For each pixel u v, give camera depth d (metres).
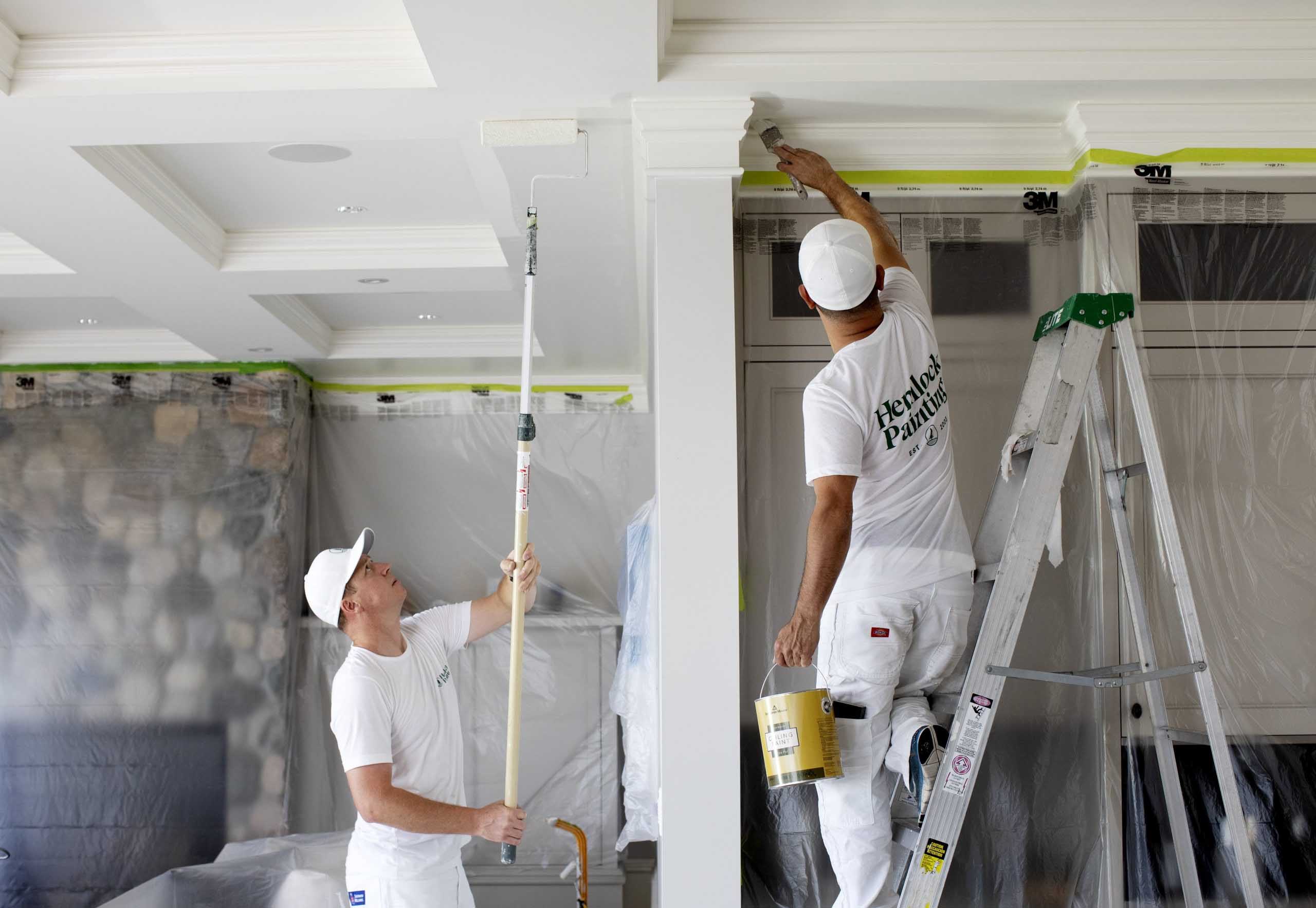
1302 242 2.67
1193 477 2.66
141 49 2.41
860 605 2.11
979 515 2.72
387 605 2.62
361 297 4.59
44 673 5.18
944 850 1.97
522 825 2.35
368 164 3.15
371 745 2.42
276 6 2.30
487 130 2.55
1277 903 2.57
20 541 5.23
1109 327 2.16
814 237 2.08
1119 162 2.66
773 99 2.53
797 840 2.60
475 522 5.77
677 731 2.40
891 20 2.41
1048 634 2.67
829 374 2.09
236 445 5.31
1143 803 2.61
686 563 2.43
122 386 5.32
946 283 2.75
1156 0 2.36
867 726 2.10
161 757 5.14
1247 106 2.61
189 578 5.23
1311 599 2.65
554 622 5.33
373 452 5.81
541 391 5.81
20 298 4.48
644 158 2.56
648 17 2.10
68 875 5.08
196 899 3.61
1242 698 2.63
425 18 2.09
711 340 2.47
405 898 2.45
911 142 2.73
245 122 2.60
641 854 5.41
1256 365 2.68
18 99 2.43
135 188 3.04
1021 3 2.38
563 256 3.61
